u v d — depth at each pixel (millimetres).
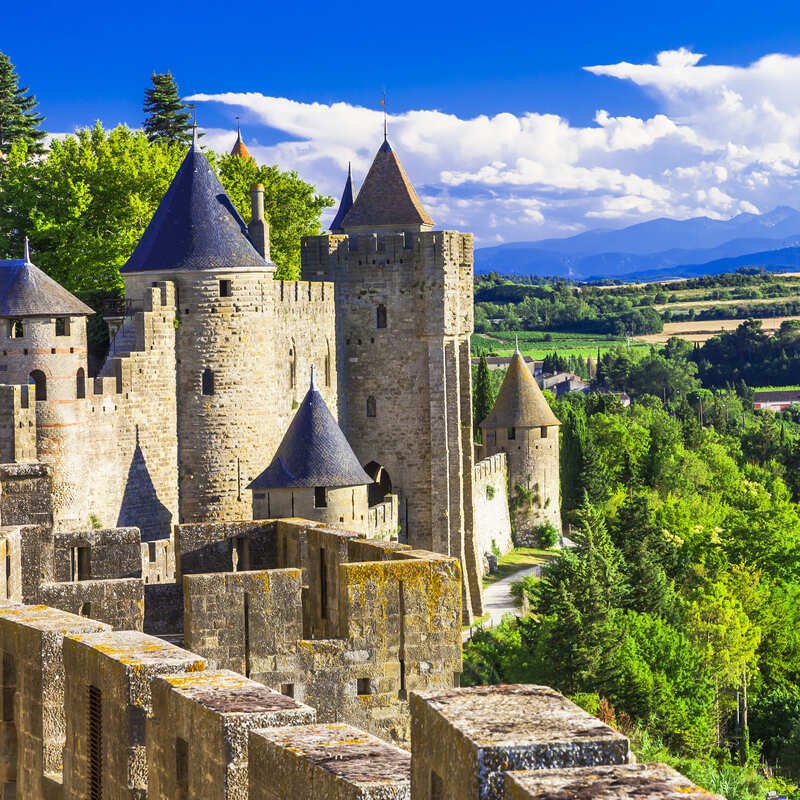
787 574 170875
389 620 44844
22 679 33844
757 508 184875
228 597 44094
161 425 115000
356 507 107312
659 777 17062
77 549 52969
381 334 143500
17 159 157125
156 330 114312
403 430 143625
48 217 138250
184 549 53094
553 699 19969
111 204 143250
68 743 31531
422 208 151250
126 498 111125
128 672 28562
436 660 45125
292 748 22188
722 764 117125
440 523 143500
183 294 117250
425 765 19812
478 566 148375
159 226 118625
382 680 44875
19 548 50000
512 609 151125
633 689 116312
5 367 102562
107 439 108938
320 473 105812
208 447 118250
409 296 143125
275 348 124562
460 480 144625
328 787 21094
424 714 19906
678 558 162250
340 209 182750
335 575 50344
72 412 103938
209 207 119312
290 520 53906
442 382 143125
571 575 124938
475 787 18266
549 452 193875
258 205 124062
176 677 27062
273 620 44375
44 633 33000
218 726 24375
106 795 29641
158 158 150375
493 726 18953
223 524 53469
